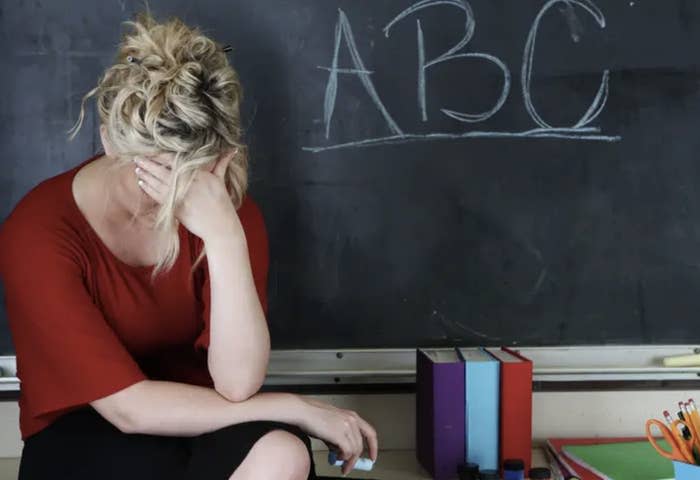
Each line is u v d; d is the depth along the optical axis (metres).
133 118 1.42
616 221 2.14
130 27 2.06
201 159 1.44
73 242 1.53
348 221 2.12
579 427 2.18
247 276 1.53
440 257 2.13
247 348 1.53
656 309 2.16
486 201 2.13
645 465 1.91
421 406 2.04
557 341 2.15
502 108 2.12
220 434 1.46
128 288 1.59
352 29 2.09
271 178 2.10
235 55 2.08
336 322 2.13
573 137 2.13
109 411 1.49
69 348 1.47
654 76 2.13
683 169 2.14
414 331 2.14
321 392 2.15
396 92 2.11
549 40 2.12
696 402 2.17
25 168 2.06
